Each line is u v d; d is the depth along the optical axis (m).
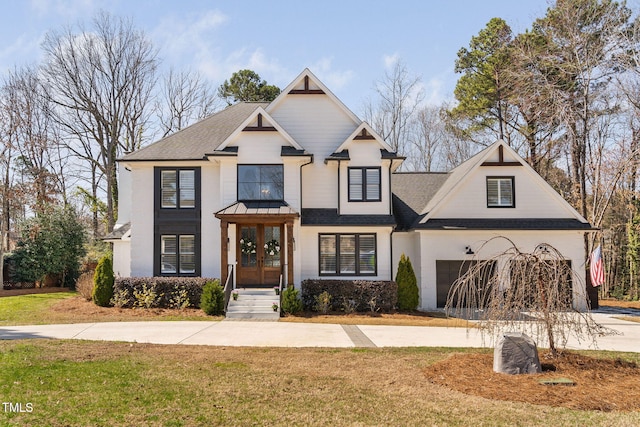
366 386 8.15
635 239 29.39
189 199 20.92
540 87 29.17
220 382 8.24
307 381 8.41
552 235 21.00
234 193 20.17
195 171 20.97
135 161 20.53
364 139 21.28
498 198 21.56
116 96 38.19
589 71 27.59
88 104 37.16
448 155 45.47
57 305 19.09
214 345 11.86
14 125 28.02
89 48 36.75
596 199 31.09
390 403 7.27
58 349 10.55
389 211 21.02
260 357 10.36
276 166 20.39
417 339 13.04
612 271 33.88
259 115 20.53
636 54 25.81
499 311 9.27
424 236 21.00
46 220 27.48
